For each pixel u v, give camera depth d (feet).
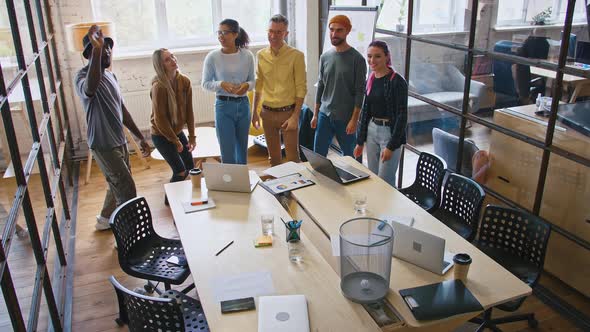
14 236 7.43
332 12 16.97
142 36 19.26
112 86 12.02
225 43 13.21
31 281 8.10
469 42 11.76
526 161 11.08
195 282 7.47
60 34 17.47
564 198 10.48
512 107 11.10
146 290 10.90
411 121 14.55
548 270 11.34
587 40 9.16
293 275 7.59
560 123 10.02
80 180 17.15
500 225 9.37
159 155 15.30
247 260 7.98
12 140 7.93
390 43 14.82
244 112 14.10
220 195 10.25
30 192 8.99
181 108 13.70
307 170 11.45
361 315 6.72
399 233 7.85
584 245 10.14
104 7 18.42
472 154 12.49
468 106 12.27
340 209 9.59
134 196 12.78
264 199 10.05
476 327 9.72
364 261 7.29
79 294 11.16
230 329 6.50
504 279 7.45
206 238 8.64
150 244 10.15
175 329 7.07
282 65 13.83
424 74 13.53
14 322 6.68
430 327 6.82
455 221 10.64
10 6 9.30
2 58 8.64
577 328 9.91
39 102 11.78
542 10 9.79
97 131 11.83
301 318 6.58
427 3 12.90
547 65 9.95
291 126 14.19
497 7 10.85
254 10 20.57
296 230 8.31
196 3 19.63
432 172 11.66
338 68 13.42
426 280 7.44
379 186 10.59
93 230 13.85
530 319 9.91
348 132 13.61
